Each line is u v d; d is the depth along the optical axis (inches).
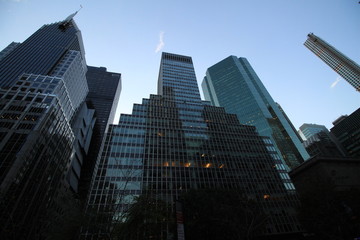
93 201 1884.8
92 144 6053.2
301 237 2095.2
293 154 4938.5
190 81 4972.9
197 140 3041.3
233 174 2618.1
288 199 2440.9
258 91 6712.6
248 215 1412.4
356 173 2496.3
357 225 1169.4
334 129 7573.8
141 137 2824.8
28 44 4911.4
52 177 2819.9
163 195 2146.9
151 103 3752.5
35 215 2193.7
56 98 3061.0
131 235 940.0
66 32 5900.6
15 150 2212.1
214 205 1318.9
